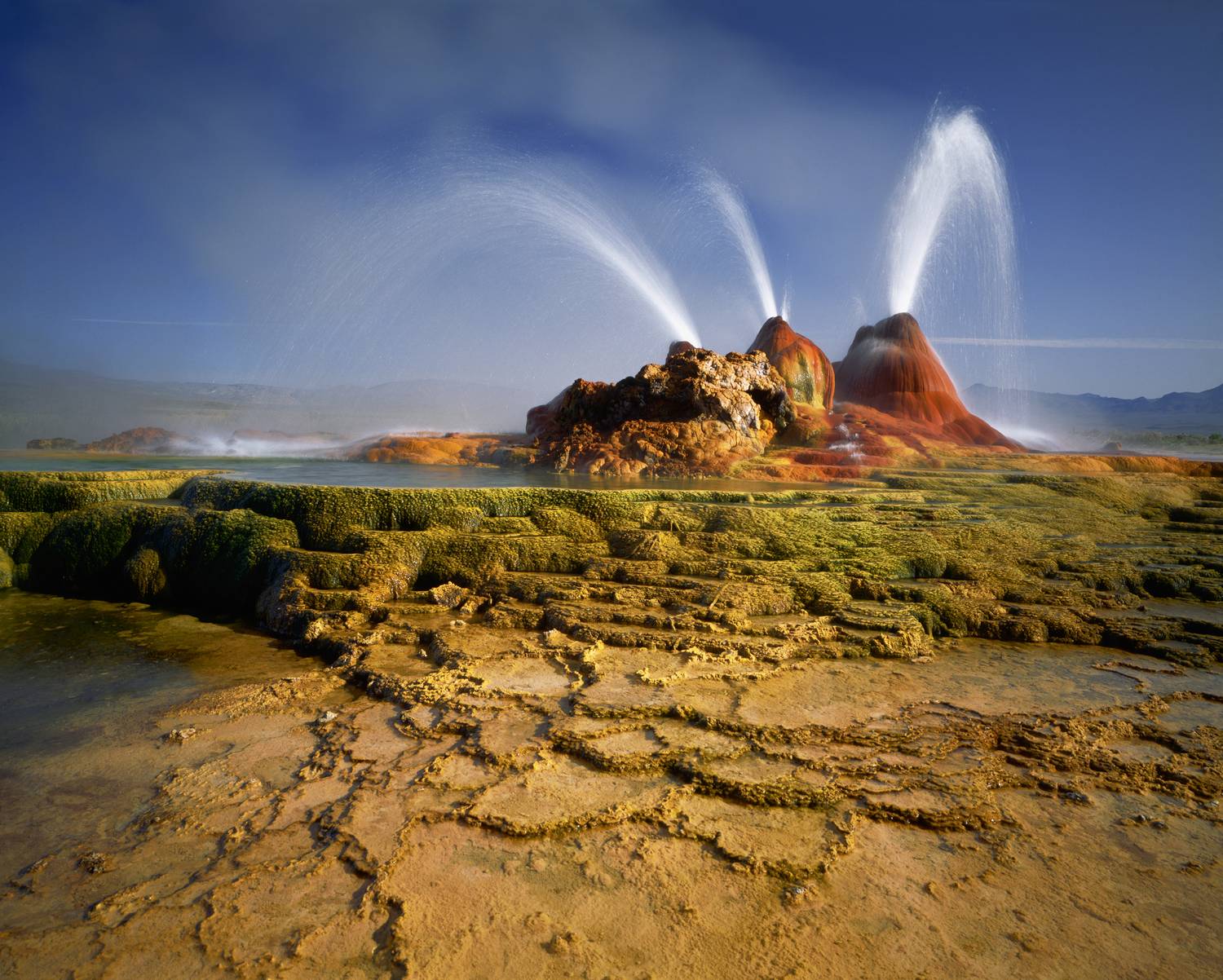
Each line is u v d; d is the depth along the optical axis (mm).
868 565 14867
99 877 6598
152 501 18969
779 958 5582
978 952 5656
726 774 8016
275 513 16578
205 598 15711
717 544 15523
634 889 6340
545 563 15102
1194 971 5465
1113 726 9406
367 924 5941
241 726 9719
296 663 12258
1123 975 5430
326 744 9078
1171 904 6207
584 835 7098
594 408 30281
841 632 12234
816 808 7551
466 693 10156
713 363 29391
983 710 9828
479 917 5977
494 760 8336
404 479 21344
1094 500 22094
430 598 14031
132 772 8516
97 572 16891
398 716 9727
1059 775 8250
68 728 9695
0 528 17344
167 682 11359
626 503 16766
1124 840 7117
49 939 5812
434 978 5359
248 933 5848
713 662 11055
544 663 11164
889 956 5617
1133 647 12445
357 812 7441
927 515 18031
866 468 25844
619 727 9008
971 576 14867
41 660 12328
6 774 8500
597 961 5535
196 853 6930
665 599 13312
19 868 6770
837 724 9258
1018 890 6383
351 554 14844
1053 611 13414
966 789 7883
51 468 23703
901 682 10781
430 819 7297
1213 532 19422
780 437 31406
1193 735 9172
